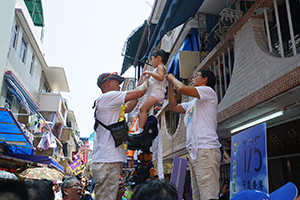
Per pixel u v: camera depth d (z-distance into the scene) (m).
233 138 2.81
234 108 5.77
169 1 6.55
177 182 3.13
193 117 3.41
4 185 1.23
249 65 5.40
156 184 1.46
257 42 5.22
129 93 2.94
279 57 4.64
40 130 15.64
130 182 3.67
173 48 11.98
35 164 15.85
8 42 10.91
